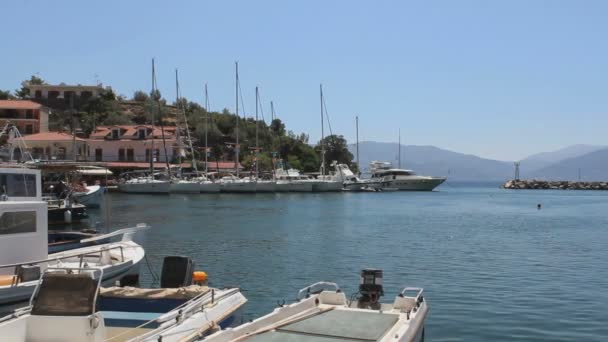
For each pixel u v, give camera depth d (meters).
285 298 21.50
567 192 170.38
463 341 16.22
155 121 157.12
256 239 40.34
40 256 17.80
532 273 27.08
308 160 162.00
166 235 42.53
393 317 14.41
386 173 141.00
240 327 12.84
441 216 65.38
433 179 139.12
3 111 112.06
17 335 11.23
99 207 62.06
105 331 12.58
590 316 18.88
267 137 161.00
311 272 27.09
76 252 20.77
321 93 123.56
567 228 51.28
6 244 16.97
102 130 124.88
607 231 48.31
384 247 36.59
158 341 11.75
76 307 11.30
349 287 23.69
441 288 23.47
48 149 99.19
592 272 27.34
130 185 98.12
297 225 51.56
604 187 190.88
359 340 12.66
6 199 19.84
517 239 41.97
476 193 155.38
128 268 19.97
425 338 16.47
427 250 35.34
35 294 11.67
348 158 175.25
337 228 49.28
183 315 13.22
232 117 165.75
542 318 18.61
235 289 16.23
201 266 28.62
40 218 17.83
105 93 159.75
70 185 57.41
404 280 25.28
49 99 148.50
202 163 129.75
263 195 106.94
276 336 12.87
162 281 17.72
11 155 31.89
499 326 17.69
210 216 60.53
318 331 13.23
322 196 108.75
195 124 158.88
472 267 28.81
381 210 74.94
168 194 99.12
